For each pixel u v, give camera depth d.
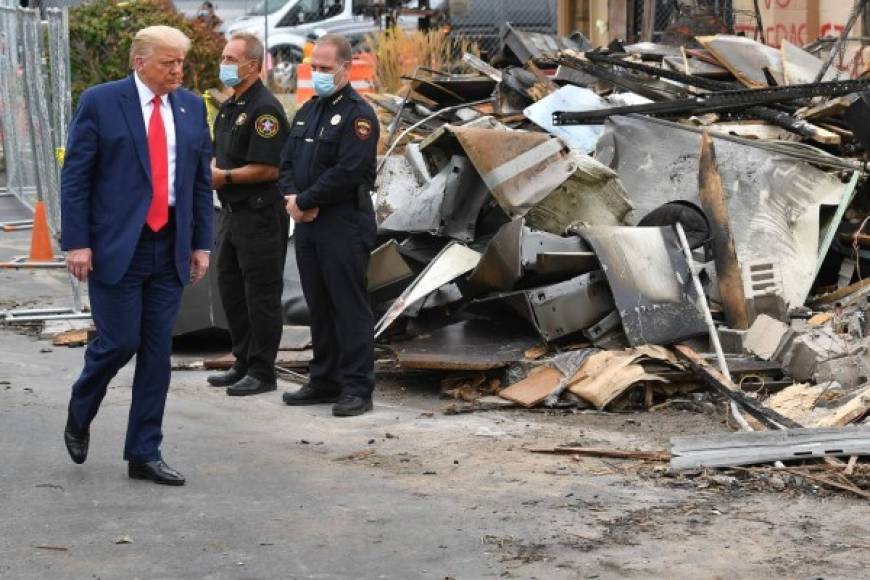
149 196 7.28
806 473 7.43
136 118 7.25
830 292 11.05
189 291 11.10
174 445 8.34
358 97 8.98
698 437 8.01
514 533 6.64
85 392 7.61
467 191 10.52
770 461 7.58
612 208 10.40
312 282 9.23
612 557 6.30
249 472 7.75
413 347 9.95
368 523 6.82
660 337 9.55
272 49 27.42
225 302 9.92
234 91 9.58
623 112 12.42
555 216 10.33
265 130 9.40
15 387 9.90
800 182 10.99
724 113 12.59
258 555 6.37
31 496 7.25
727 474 7.50
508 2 25.05
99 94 7.24
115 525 6.80
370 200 9.12
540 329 9.72
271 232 9.61
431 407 9.42
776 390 9.31
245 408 9.37
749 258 10.62
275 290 9.73
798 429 8.02
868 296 10.52
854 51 18.97
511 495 7.25
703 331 9.70
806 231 10.80
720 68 15.10
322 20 27.67
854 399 8.52
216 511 7.02
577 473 7.66
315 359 9.46
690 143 11.38
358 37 27.19
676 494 7.23
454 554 6.36
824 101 12.66
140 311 7.40
